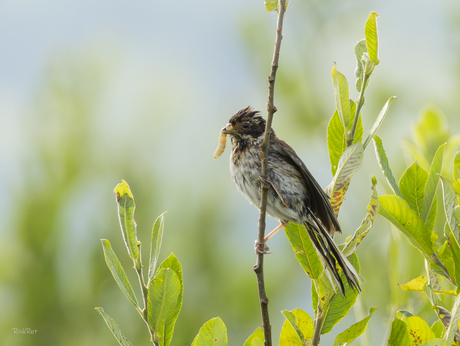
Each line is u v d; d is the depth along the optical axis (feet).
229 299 31.71
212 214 31.81
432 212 18.12
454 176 16.47
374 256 28.27
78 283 29.66
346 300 18.49
